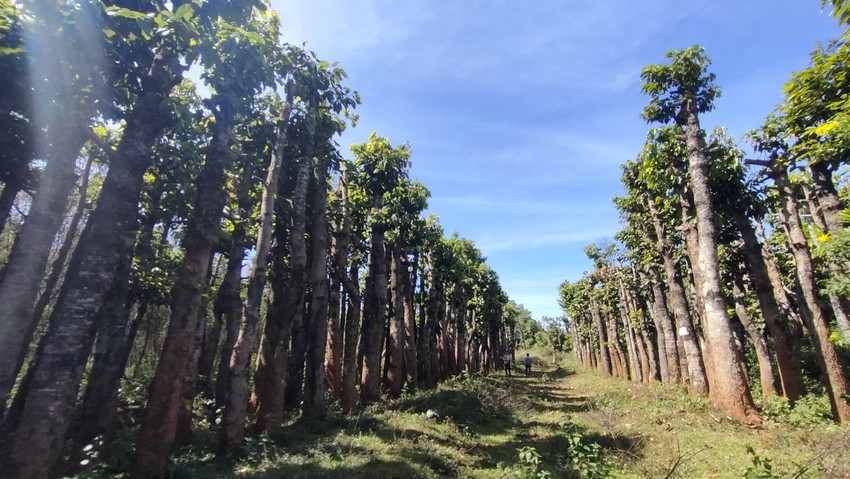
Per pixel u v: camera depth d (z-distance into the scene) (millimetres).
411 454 7391
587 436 9172
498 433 10570
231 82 7156
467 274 29297
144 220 10094
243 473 6395
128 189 5820
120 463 6520
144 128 6051
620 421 10836
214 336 15273
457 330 30562
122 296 8820
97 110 6828
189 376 9188
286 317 9148
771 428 9031
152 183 10812
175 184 10250
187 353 6422
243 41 7465
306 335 14531
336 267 12914
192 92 10734
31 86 6352
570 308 47000
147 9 6484
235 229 10250
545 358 71875
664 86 11789
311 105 9750
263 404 8688
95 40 5715
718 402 10930
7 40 5836
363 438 8352
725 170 11148
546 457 7895
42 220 5387
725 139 11328
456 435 9547
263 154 10406
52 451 4867
